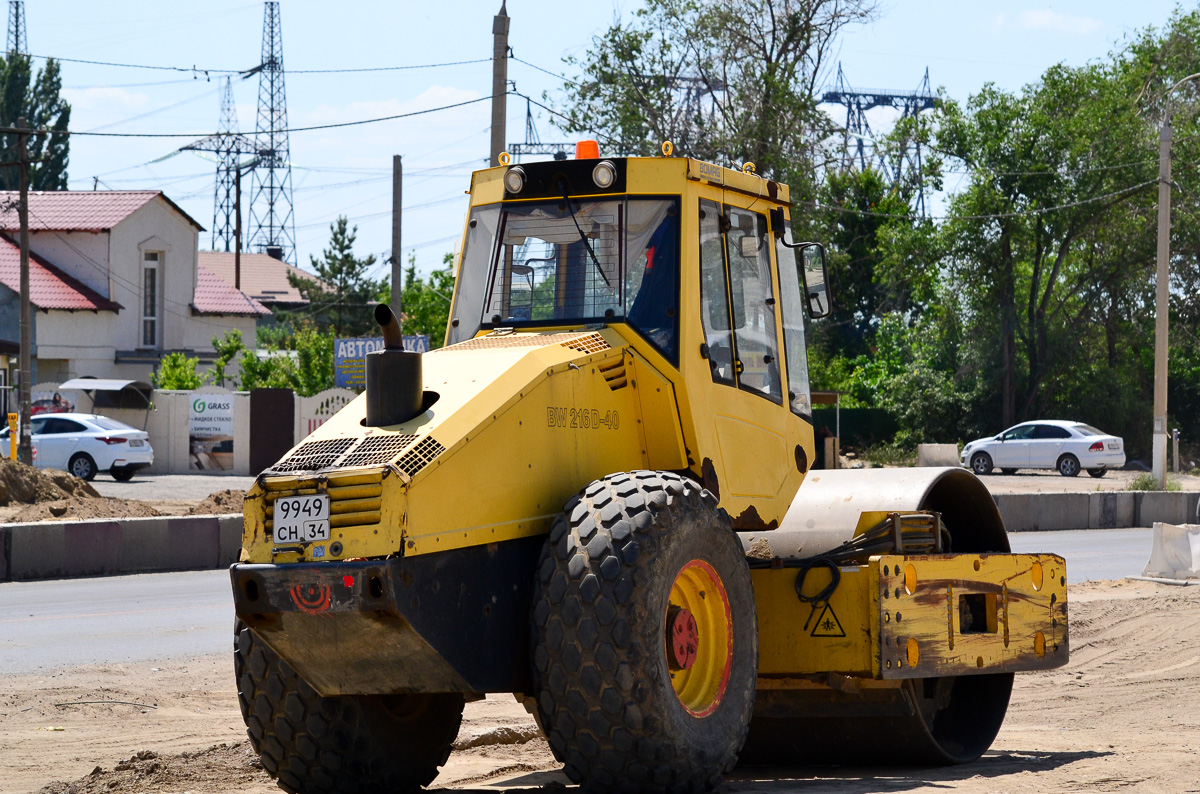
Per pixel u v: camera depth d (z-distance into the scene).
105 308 145.12
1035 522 77.31
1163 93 165.00
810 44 137.62
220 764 20.78
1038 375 157.75
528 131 108.44
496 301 19.80
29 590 47.62
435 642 15.09
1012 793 17.34
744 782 19.23
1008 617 21.70
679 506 16.19
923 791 17.52
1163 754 21.06
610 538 15.54
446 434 15.56
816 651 19.19
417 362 16.25
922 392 160.75
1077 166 152.88
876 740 21.56
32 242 148.75
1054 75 158.75
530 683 16.44
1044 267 168.62
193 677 30.39
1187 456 159.25
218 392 116.06
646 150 134.25
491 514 15.88
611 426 17.97
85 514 62.94
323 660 15.73
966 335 161.00
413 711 18.55
